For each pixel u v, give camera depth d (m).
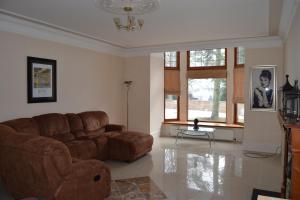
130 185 3.66
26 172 2.65
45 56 4.70
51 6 3.48
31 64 4.40
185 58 7.42
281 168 4.47
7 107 4.04
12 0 3.26
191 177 4.00
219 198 3.25
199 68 7.27
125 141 4.73
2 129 3.06
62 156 2.55
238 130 6.61
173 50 6.42
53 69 4.85
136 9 3.48
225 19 4.08
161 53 7.09
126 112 7.11
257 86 5.62
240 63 6.65
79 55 5.51
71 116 4.97
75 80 5.41
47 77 4.73
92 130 5.25
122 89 7.07
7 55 4.02
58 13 3.79
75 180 2.69
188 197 3.28
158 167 4.50
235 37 5.42
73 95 5.36
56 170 2.52
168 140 6.84
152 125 6.94
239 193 3.41
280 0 3.16
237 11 3.67
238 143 6.48
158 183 3.74
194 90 7.42
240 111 6.81
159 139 6.96
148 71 6.77
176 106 7.59
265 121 5.58
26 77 4.34
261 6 3.45
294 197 1.98
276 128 5.48
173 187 3.60
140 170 4.34
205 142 6.61
